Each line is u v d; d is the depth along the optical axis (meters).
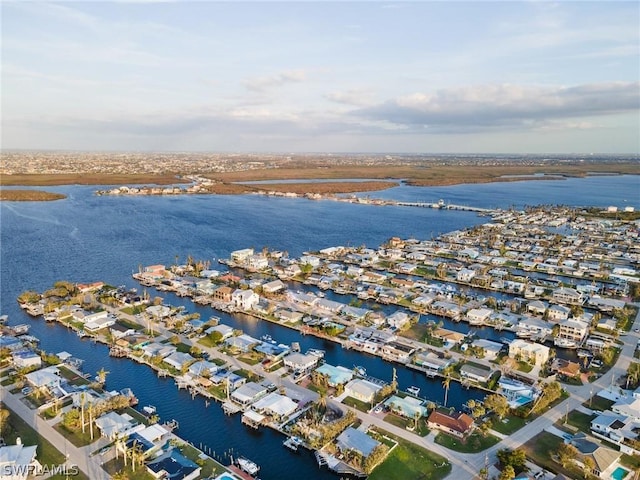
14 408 117.12
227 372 135.75
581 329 158.00
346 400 122.62
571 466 95.94
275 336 166.88
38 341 156.50
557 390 121.50
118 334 159.88
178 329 165.75
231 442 107.31
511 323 174.12
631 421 108.94
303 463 100.75
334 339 161.88
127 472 93.94
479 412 111.25
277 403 117.31
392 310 192.88
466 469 95.38
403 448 102.38
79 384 129.88
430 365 140.62
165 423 112.56
